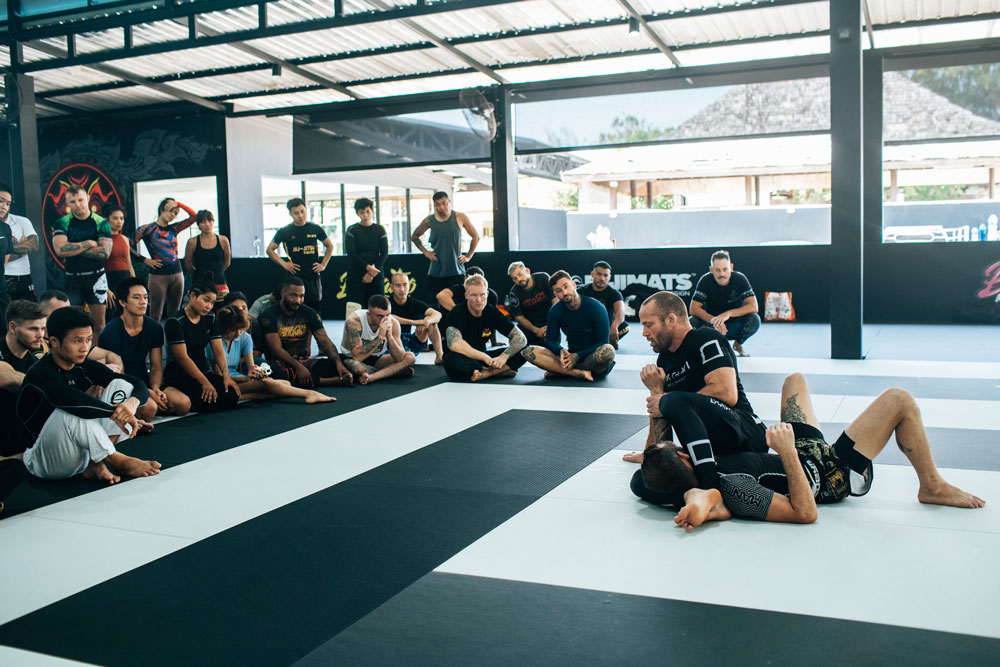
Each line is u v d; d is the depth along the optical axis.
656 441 3.32
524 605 2.37
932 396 5.30
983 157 15.30
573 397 5.69
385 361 6.74
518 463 3.98
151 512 3.36
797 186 19.36
